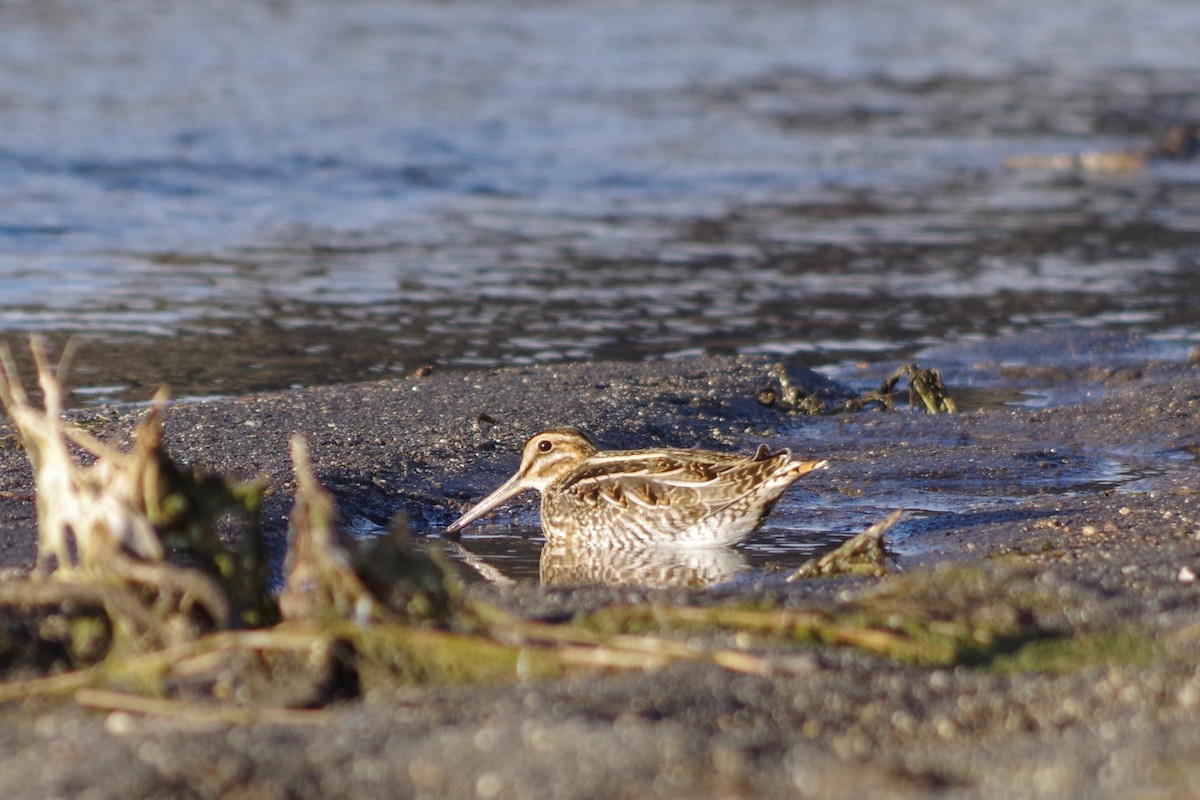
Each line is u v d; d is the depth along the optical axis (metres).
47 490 7.83
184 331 19.39
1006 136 39.16
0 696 6.85
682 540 11.51
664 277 23.84
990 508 12.19
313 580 7.26
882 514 12.32
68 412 14.63
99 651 7.43
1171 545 10.27
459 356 18.69
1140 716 6.31
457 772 5.90
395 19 55.69
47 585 7.29
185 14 53.25
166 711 6.60
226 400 15.24
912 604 7.99
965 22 64.69
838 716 6.43
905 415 15.96
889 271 24.64
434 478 12.98
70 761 6.05
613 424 14.68
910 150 36.91
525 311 21.33
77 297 21.03
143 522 7.52
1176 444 14.57
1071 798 5.48
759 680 6.82
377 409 14.91
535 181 31.58
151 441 7.73
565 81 44.47
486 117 37.78
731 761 5.90
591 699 6.56
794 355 19.30
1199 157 36.72
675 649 7.09
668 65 48.81
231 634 7.01
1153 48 57.84
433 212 28.38
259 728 6.39
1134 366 18.66
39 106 35.38
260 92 39.31
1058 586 8.40
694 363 17.56
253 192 29.03
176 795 5.75
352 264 23.98
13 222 25.55
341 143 33.72
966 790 5.63
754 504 11.37
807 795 5.66
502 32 54.00
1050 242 27.09
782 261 25.25
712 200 30.50
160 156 31.27
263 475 12.25
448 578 7.48
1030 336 19.94
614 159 34.06
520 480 12.12
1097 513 11.69
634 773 5.83
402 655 6.99
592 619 7.79
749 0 68.38
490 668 6.97
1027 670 7.11
